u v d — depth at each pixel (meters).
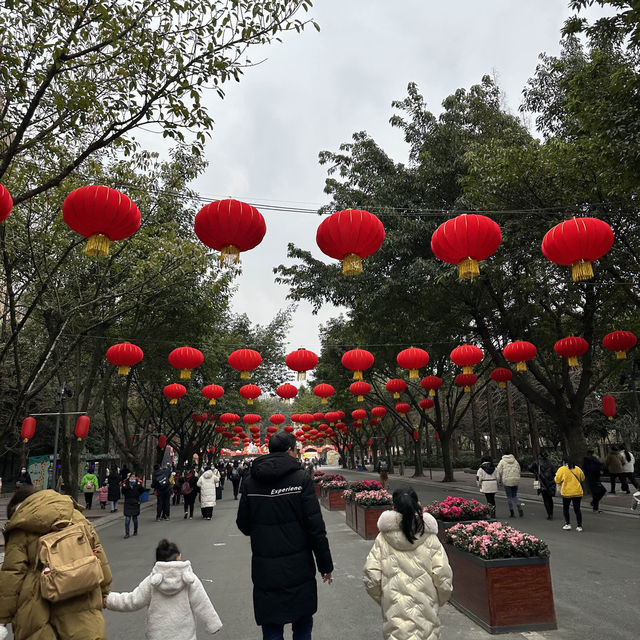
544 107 16.02
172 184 14.91
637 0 8.59
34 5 7.13
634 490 18.33
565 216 13.04
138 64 7.47
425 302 18.55
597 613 5.28
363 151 19.41
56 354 16.00
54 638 2.87
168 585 3.56
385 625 3.33
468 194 14.44
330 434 49.00
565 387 16.91
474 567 5.11
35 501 3.19
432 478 32.06
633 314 17.61
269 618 3.32
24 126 7.41
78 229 5.47
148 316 20.95
